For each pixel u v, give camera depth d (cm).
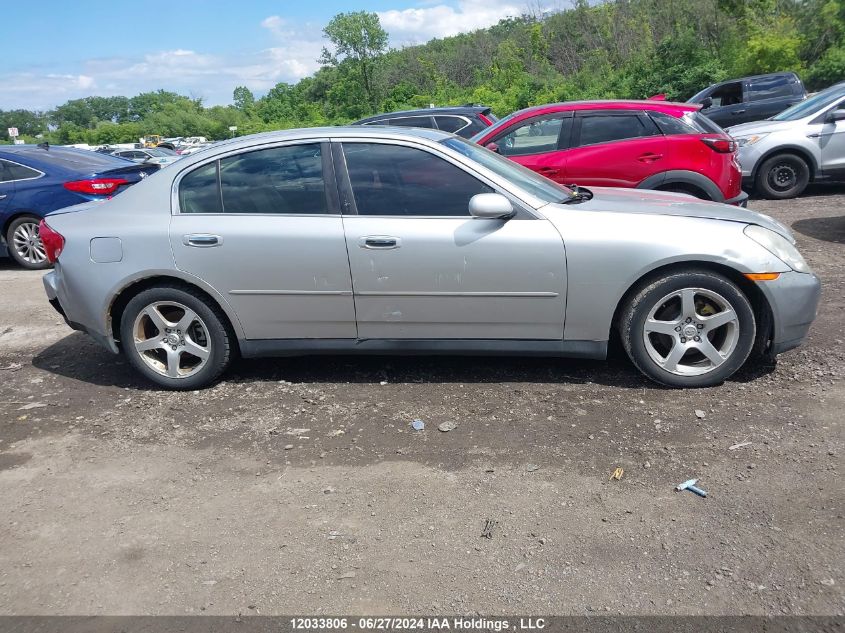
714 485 316
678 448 349
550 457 349
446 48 7338
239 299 432
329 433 389
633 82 3378
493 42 6581
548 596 254
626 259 396
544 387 429
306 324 434
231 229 425
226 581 271
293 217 423
